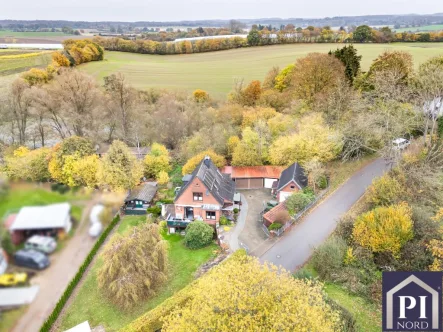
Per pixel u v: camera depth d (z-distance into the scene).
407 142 53.41
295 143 53.53
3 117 74.56
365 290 30.41
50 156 49.25
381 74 56.00
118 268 32.09
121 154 49.38
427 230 32.47
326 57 70.50
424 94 48.75
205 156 51.91
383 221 32.66
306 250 37.44
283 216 42.25
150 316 28.58
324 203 45.19
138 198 49.75
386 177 40.50
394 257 31.66
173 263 38.41
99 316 30.72
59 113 77.88
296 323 20.84
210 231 41.34
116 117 78.88
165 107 75.44
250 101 84.31
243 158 56.78
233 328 21.08
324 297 27.33
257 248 38.81
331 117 59.06
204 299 23.56
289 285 23.64
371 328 27.00
